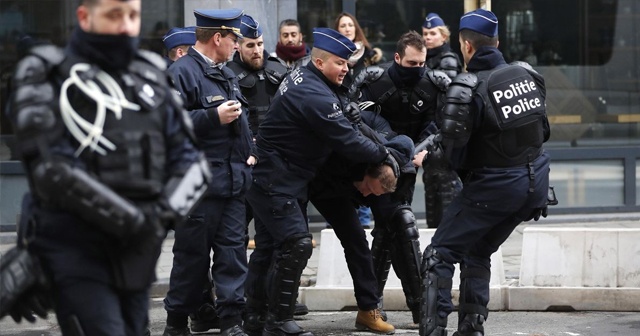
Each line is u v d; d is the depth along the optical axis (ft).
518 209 25.31
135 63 16.55
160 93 16.48
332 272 33.81
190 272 27.86
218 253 27.76
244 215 28.27
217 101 27.43
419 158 29.68
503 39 49.67
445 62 38.29
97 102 15.79
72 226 15.74
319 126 26.22
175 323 28.32
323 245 34.06
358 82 31.78
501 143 24.99
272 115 26.91
